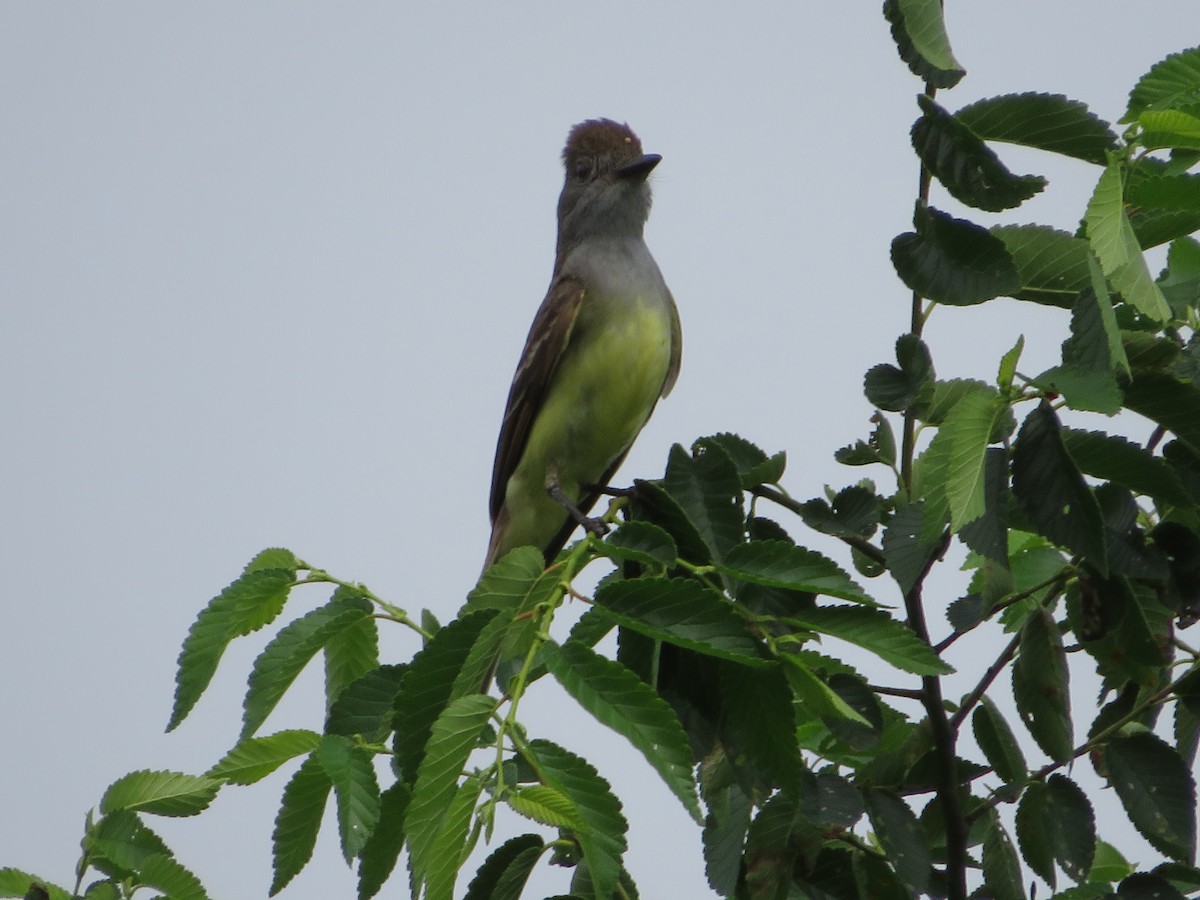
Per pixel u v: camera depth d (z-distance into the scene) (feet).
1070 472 17.06
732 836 19.60
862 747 19.25
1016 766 21.50
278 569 19.30
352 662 19.40
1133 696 21.71
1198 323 21.47
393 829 15.25
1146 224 18.44
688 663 17.13
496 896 17.01
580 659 13.69
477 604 15.43
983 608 20.66
